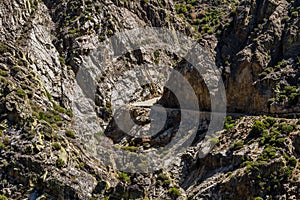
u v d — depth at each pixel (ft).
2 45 215.31
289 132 184.44
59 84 223.92
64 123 206.18
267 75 213.66
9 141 183.01
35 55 223.71
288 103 200.75
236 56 225.56
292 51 220.23
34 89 206.18
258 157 178.60
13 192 173.37
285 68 214.48
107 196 178.60
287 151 176.96
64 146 189.57
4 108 191.11
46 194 173.17
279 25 231.09
